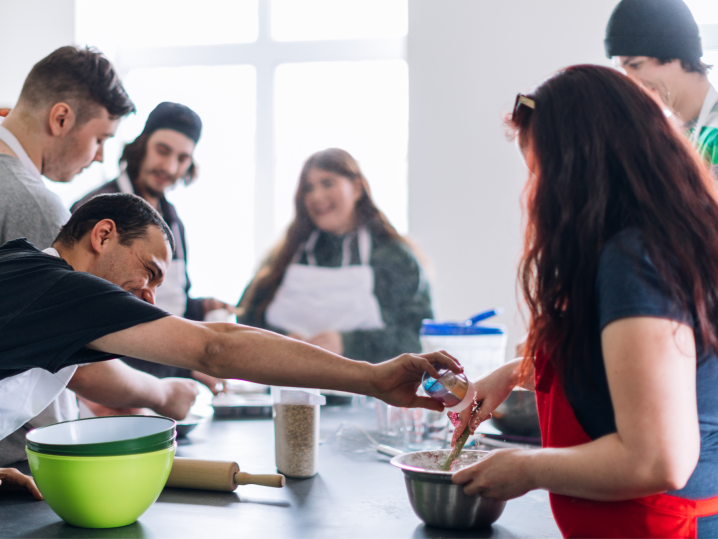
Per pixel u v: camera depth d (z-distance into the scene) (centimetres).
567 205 74
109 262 99
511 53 310
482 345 196
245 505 94
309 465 109
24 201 123
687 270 68
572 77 77
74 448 82
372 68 338
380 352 269
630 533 73
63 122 136
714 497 73
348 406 185
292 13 344
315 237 281
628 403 64
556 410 80
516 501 97
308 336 272
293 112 344
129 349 83
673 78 167
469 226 315
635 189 71
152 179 262
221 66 348
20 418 104
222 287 347
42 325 83
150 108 352
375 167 338
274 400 113
